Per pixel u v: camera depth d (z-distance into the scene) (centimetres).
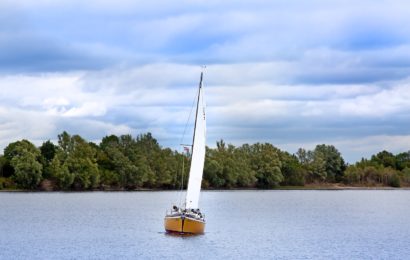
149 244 7562
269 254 7144
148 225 10175
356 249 7681
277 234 9294
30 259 6506
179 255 6838
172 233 8106
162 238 8081
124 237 8312
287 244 8062
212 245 7606
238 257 6856
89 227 9794
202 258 6725
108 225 10156
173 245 7488
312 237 8962
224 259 6706
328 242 8356
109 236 8450
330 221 11962
